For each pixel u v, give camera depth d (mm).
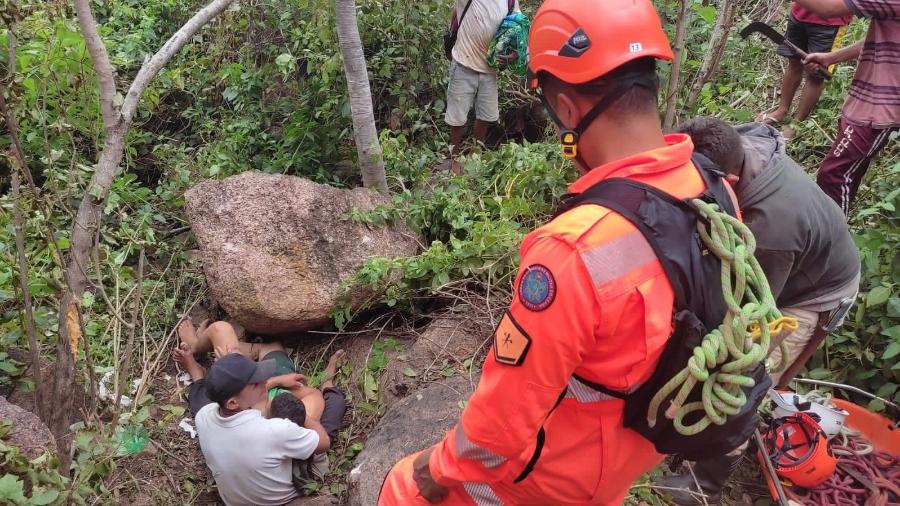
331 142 5160
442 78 5656
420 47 5457
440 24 5488
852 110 3242
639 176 1252
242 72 5523
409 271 3789
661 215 1211
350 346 3887
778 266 2365
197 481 3281
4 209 2799
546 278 1187
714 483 2742
